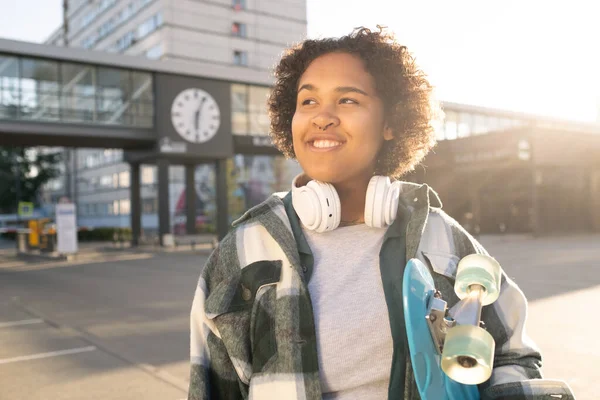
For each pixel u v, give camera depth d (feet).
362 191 4.02
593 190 104.27
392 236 3.79
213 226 135.44
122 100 72.64
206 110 77.15
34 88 66.44
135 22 160.04
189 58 149.59
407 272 2.97
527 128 82.23
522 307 3.56
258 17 160.66
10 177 187.42
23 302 31.45
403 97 4.03
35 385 15.38
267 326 3.65
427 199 3.81
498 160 84.48
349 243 3.86
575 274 37.42
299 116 3.84
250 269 3.80
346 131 3.71
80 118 69.36
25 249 80.28
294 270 3.66
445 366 2.44
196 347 3.92
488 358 2.35
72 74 69.15
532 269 41.32
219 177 79.77
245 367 3.68
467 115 99.35
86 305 29.48
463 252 3.82
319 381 3.45
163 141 74.13
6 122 63.41
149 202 149.59
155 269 50.06
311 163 3.79
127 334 21.65
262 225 3.89
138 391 14.64
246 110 81.35
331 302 3.64
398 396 3.38
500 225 98.43
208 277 4.05
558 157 86.17
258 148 83.56
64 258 65.92
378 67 3.90
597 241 77.05
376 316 3.60
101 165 172.35
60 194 205.46
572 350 17.29
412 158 4.31
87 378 15.89
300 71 4.16
